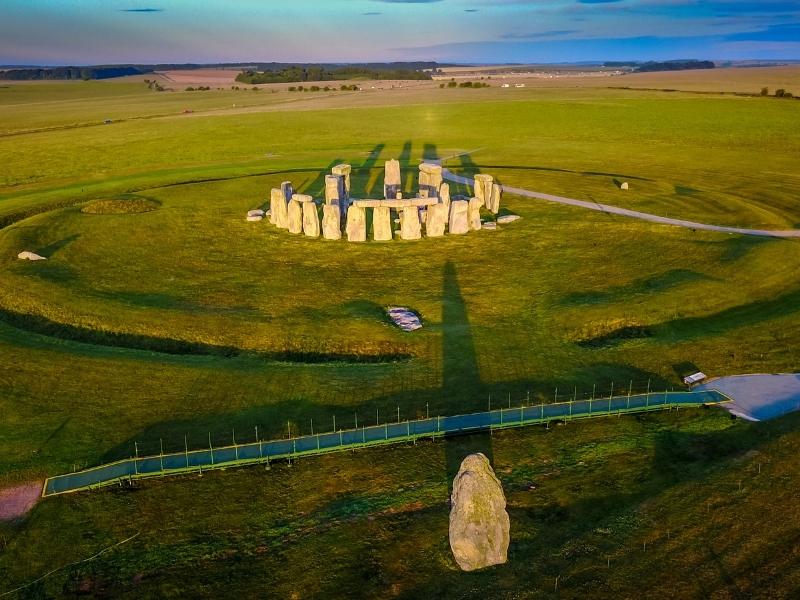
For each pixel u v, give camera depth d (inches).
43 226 2052.2
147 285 1641.2
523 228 2057.1
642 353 1272.1
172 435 1031.0
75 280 1659.7
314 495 901.2
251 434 1034.7
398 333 1374.3
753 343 1291.8
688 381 1154.0
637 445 992.9
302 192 2571.4
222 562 787.4
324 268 1759.4
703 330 1362.0
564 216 2172.7
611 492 893.2
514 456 976.9
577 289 1577.3
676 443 994.1
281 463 969.5
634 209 2263.8
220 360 1278.3
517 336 1360.7
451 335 1368.1
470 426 1042.7
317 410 1102.4
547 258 1793.8
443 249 1888.5
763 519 807.7
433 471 943.7
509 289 1598.2
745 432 1009.5
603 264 1732.3
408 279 1675.7
